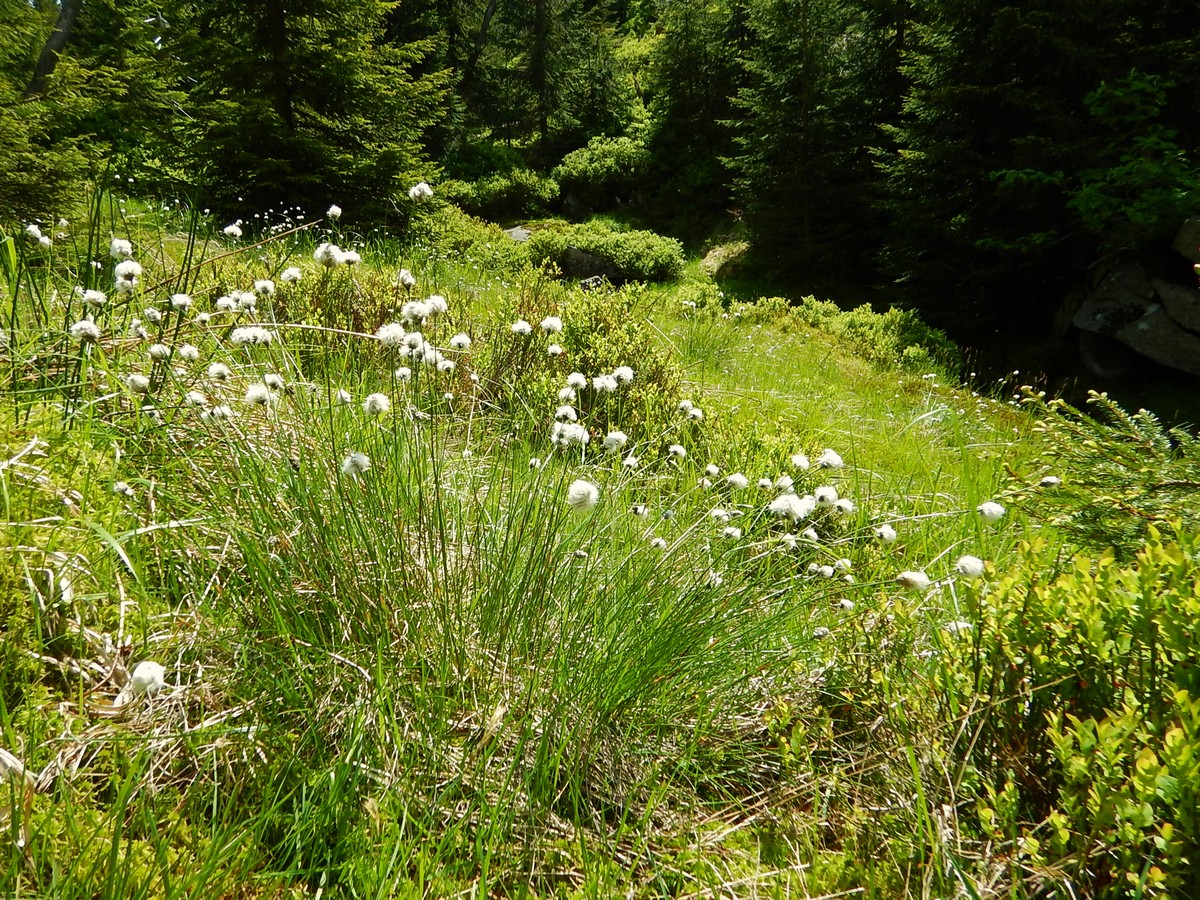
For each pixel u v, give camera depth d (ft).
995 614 4.87
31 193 16.53
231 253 9.11
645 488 9.29
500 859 4.31
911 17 59.47
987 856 4.06
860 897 4.23
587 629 5.74
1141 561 4.47
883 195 59.93
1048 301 44.01
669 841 4.77
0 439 5.96
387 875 3.65
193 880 3.51
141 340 7.55
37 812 3.63
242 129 30.40
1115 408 8.75
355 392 8.20
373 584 5.57
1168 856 3.47
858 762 5.18
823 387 23.77
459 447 9.05
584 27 115.55
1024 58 42.34
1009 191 41.32
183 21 33.73
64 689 4.64
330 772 4.25
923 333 38.86
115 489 5.70
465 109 99.40
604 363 13.30
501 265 35.81
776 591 6.70
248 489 5.93
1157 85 36.96
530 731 4.98
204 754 4.36
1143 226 35.83
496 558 6.02
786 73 63.87
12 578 4.78
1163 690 4.15
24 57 38.40
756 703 6.05
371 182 33.32
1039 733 4.55
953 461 16.88
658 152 91.20
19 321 7.79
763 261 66.28
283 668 4.82
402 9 84.58
